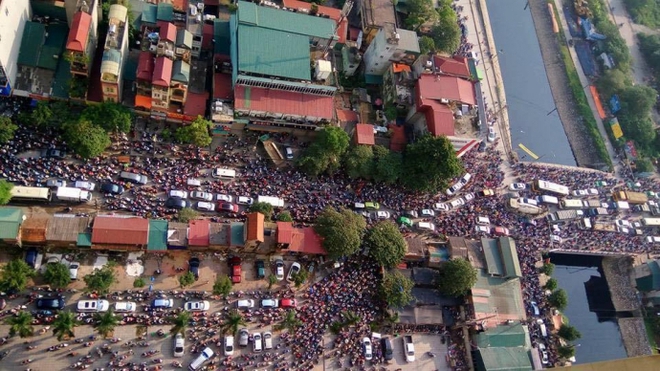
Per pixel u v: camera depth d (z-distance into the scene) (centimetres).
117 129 11400
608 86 18188
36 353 9519
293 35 12744
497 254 13350
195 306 10600
